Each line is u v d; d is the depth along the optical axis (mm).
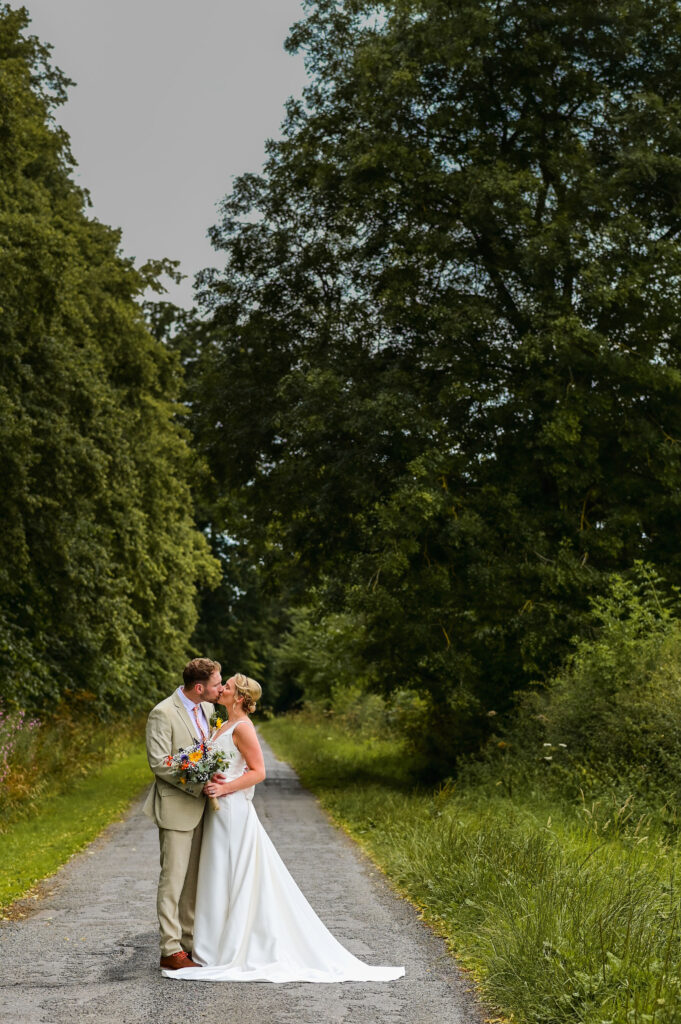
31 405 18109
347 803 16688
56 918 8227
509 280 20391
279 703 76375
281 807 17750
